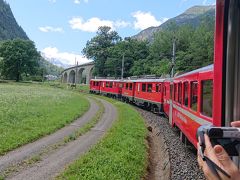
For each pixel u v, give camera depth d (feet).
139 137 66.28
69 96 190.90
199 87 42.88
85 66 445.78
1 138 58.23
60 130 75.31
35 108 106.83
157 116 114.62
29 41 411.95
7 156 49.55
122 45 369.50
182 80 59.26
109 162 42.65
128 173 39.91
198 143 6.29
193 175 43.57
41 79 467.93
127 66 357.82
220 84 8.35
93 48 408.46
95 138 67.41
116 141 57.47
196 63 232.53
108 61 370.12
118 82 198.49
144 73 328.29
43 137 65.82
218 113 8.39
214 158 5.65
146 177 43.29
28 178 39.86
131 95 163.63
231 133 5.97
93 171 38.70
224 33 8.30
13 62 400.88
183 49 328.70
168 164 47.98
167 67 252.21
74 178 36.40
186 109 53.52
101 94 239.09
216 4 8.46
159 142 69.00
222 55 8.29
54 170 43.37
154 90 125.29
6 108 100.42
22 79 434.30
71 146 58.65
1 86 276.00
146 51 362.53
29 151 53.36
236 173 5.51
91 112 122.21
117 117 107.86
